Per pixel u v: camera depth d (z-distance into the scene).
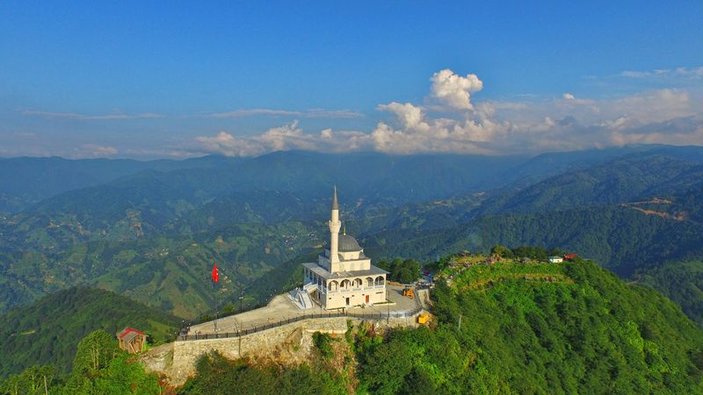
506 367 117.75
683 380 135.75
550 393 119.25
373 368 102.31
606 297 155.62
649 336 145.62
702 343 155.88
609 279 166.12
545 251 180.12
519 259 170.75
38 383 106.62
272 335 104.44
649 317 156.00
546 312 145.00
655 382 131.75
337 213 126.38
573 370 128.12
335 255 127.00
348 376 104.88
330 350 107.19
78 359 95.81
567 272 163.50
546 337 135.25
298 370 98.81
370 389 103.38
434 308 129.00
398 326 115.31
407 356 105.12
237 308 143.38
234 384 90.25
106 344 97.88
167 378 95.69
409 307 125.81
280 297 134.88
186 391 92.94
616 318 148.88
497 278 156.62
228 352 99.44
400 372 102.69
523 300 148.75
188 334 101.62
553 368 126.31
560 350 132.88
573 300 150.88
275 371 99.31
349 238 132.62
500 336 130.75
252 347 101.75
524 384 115.12
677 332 155.38
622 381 128.25
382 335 112.62
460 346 116.44
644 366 135.38
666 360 141.25
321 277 125.38
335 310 121.94
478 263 164.88
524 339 133.12
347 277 124.38
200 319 119.31
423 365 106.94
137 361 94.94
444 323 122.75
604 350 135.12
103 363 95.31
